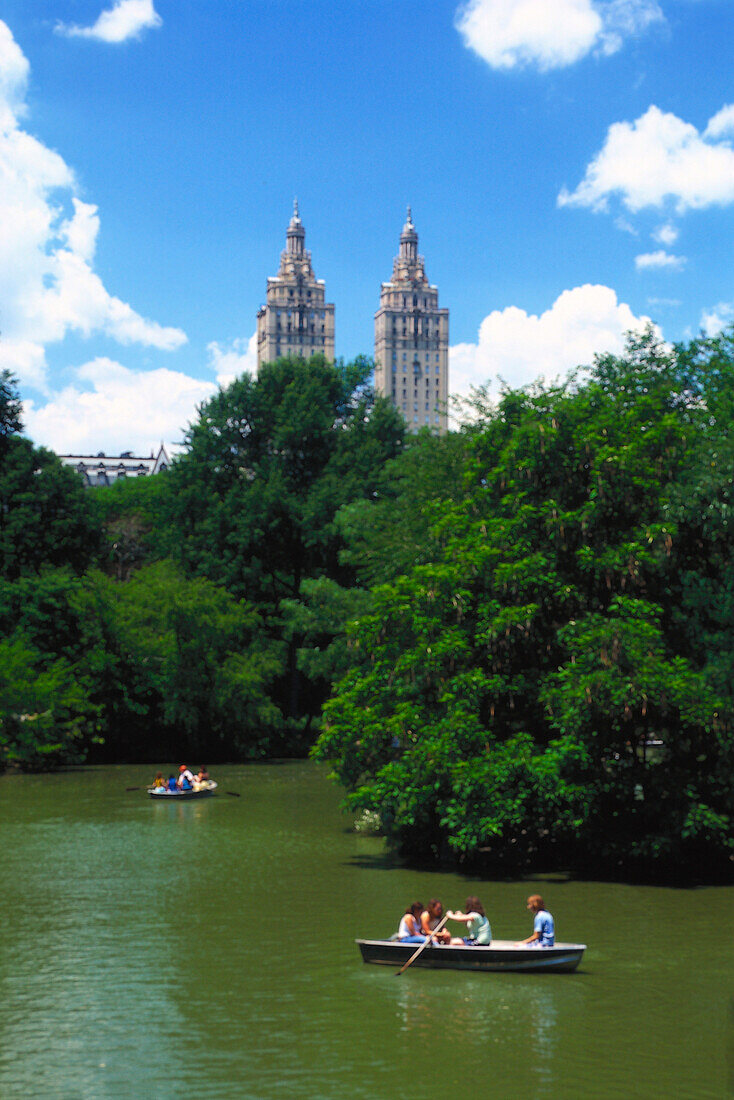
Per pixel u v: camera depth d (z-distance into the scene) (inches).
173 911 1012.5
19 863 1275.8
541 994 746.8
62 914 1001.5
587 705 1089.4
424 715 1214.3
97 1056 626.5
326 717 1282.0
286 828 1574.8
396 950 816.9
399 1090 573.9
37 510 2874.0
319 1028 674.2
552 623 1216.8
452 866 1254.3
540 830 1274.6
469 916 835.4
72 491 2925.7
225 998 738.8
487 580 1188.5
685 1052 629.9
